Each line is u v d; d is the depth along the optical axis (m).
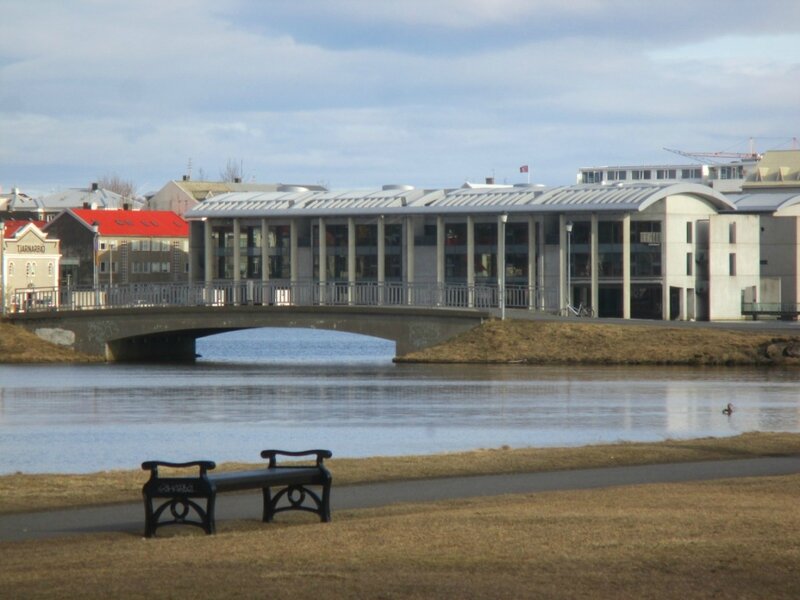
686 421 75.12
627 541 31.33
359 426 74.31
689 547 30.44
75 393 103.62
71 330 157.00
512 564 28.78
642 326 137.38
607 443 60.66
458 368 128.38
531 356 134.25
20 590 26.75
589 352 132.88
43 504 39.53
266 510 36.25
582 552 30.03
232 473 35.19
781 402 87.75
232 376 126.00
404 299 196.00
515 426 73.06
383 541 31.64
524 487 42.88
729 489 41.31
